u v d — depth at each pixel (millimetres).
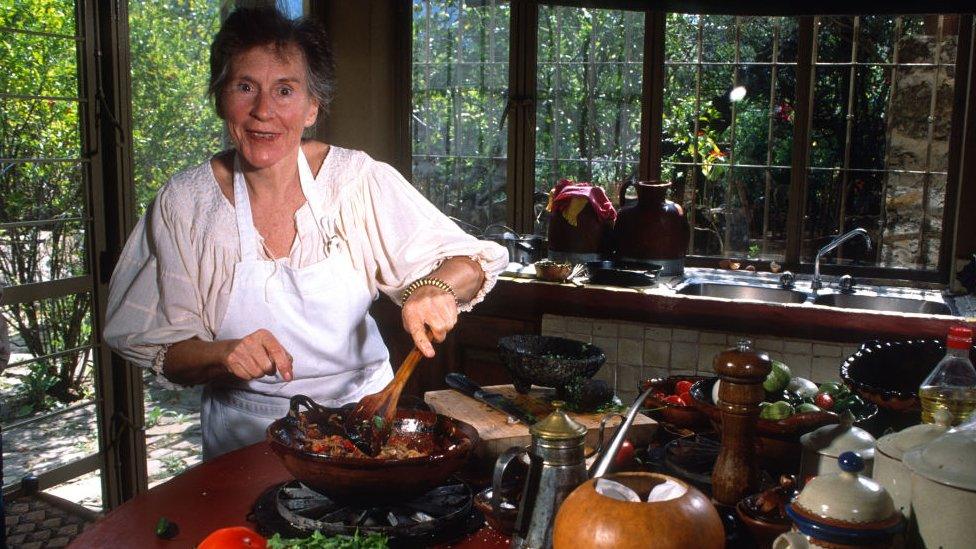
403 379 1505
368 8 3996
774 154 3842
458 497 1406
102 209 3014
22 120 2754
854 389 1526
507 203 4121
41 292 2838
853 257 3801
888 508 984
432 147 4199
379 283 1921
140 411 3148
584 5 1348
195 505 1416
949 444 1019
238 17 1646
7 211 2738
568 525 989
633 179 4008
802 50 3727
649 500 1032
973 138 3492
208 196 1779
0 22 2670
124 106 3008
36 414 2877
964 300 3434
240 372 1575
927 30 3574
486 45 4047
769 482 1365
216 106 1700
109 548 1271
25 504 2877
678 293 3375
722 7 1280
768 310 3148
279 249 1810
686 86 3896
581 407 1731
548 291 3432
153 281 1771
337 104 4062
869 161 3730
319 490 1300
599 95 3982
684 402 1681
